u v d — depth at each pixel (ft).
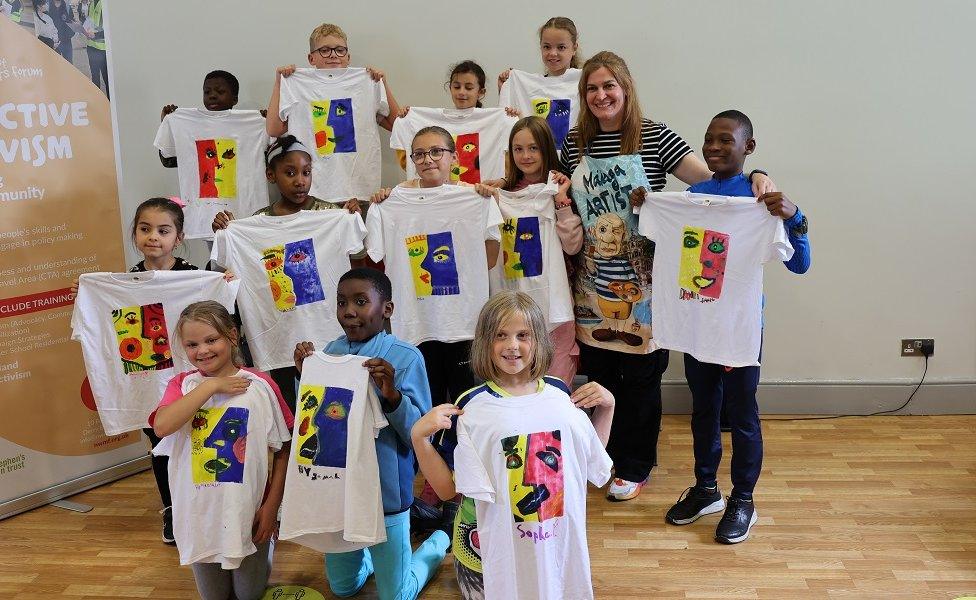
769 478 10.08
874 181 11.55
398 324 9.70
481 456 6.22
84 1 10.22
